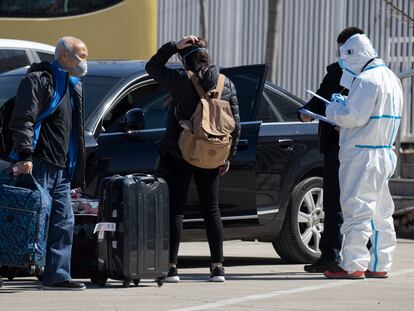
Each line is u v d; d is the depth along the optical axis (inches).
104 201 762.8
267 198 928.3
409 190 1269.7
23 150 716.7
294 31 1592.0
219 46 1657.2
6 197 722.2
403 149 1376.7
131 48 1573.6
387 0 1365.7
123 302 703.1
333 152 863.7
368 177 815.1
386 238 849.5
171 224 805.2
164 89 914.7
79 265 812.0
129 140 868.0
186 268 958.4
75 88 757.9
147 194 764.6
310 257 965.2
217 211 816.9
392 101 815.7
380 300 727.1
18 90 726.5
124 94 890.1
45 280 759.7
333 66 869.8
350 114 798.5
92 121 856.9
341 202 829.2
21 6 1581.0
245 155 898.7
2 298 716.7
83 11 1579.7
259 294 750.5
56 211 753.0
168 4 1686.8
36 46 1220.5
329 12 1562.5
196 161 782.5
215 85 786.8
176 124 795.4
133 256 757.3
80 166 764.0
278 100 968.9
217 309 676.1
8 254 723.4
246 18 1644.9
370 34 1494.8
